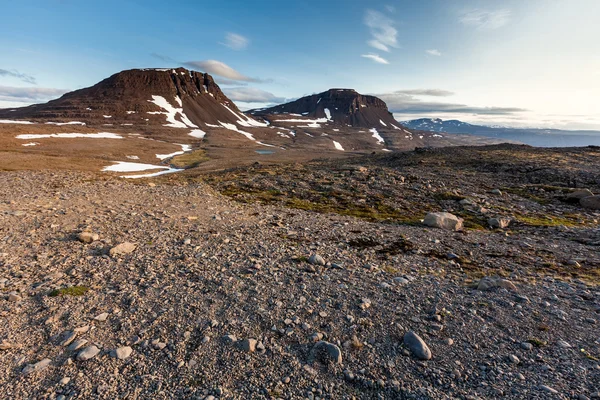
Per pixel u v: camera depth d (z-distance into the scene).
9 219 16.05
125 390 6.34
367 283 11.30
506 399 6.28
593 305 10.04
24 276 10.69
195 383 6.62
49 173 32.22
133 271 11.51
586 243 16.66
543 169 38.06
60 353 7.27
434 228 19.78
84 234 13.98
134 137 196.88
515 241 17.12
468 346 7.97
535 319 9.16
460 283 11.64
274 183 34.97
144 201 22.91
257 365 7.19
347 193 30.22
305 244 15.48
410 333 8.19
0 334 7.74
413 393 6.51
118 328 8.27
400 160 53.66
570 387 6.49
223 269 11.94
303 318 9.01
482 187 32.22
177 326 8.43
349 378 6.90
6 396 6.01
